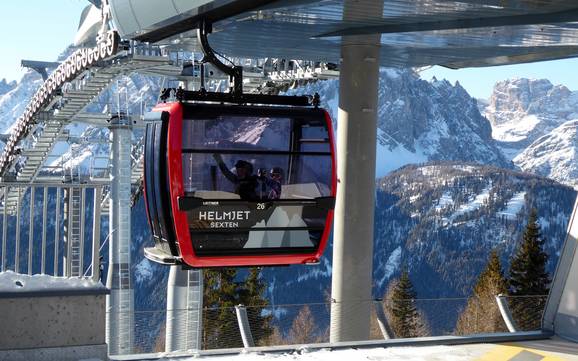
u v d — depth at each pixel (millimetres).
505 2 14289
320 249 12906
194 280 41594
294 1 15062
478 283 65562
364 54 20188
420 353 11328
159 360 10430
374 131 20438
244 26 18422
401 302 14828
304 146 12594
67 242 10914
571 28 16000
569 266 12570
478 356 11242
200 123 12016
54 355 9125
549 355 11352
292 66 45094
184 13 14930
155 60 41875
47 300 9133
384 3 15016
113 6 18281
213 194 12141
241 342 15227
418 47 20469
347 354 11125
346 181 20344
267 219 12477
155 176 12531
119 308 52156
